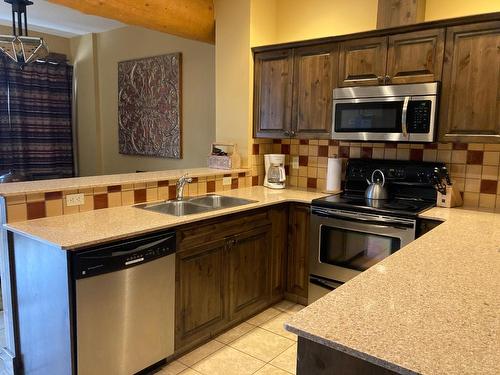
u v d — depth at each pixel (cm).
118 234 201
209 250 257
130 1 299
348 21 334
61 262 188
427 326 109
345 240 292
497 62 246
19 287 222
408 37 276
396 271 153
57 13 468
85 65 581
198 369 239
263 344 268
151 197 284
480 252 179
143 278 215
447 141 268
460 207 287
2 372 233
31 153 567
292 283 330
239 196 321
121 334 209
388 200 306
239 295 287
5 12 468
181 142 478
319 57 319
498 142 252
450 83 263
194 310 251
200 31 364
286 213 325
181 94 470
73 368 193
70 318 189
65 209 238
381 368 101
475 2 276
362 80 299
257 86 355
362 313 117
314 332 106
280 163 364
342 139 307
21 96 548
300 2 359
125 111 538
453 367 90
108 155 577
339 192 342
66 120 600
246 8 346
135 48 518
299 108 334
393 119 280
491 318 114
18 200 218
